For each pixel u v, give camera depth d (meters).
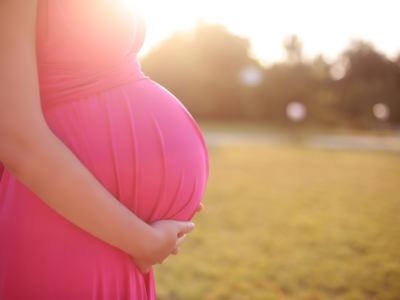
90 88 0.66
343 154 15.05
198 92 40.97
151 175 0.70
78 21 0.63
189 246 4.34
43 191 0.52
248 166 11.26
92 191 0.55
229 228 5.07
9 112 0.50
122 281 0.68
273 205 6.39
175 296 3.12
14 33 0.53
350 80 58.53
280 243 4.46
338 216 5.72
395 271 3.65
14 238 0.63
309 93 40.50
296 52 43.12
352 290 3.29
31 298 0.62
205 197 6.99
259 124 38.66
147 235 0.62
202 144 0.89
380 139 25.12
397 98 42.00
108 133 0.66
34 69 0.54
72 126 0.63
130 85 0.73
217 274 3.54
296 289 3.30
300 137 23.25
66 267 0.62
